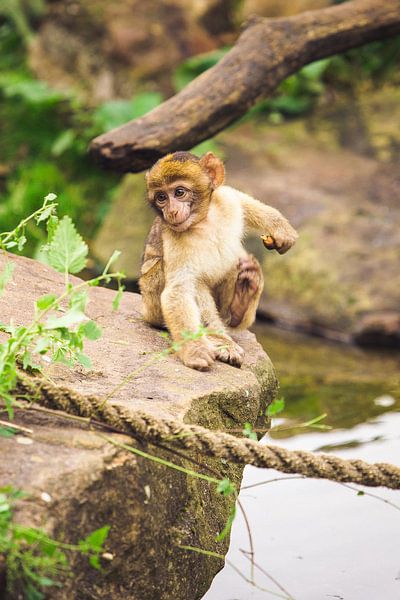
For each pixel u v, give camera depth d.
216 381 8.93
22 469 6.62
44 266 11.51
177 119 11.90
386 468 7.58
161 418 7.44
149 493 7.26
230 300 10.62
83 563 6.68
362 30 13.35
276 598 8.59
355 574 9.03
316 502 10.43
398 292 17.16
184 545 7.73
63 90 23.78
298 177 19.86
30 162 22.70
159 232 10.56
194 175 9.97
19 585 6.07
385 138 20.75
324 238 18.36
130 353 9.40
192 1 23.61
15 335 7.70
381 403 13.41
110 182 21.94
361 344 16.86
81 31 23.78
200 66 22.67
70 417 7.30
